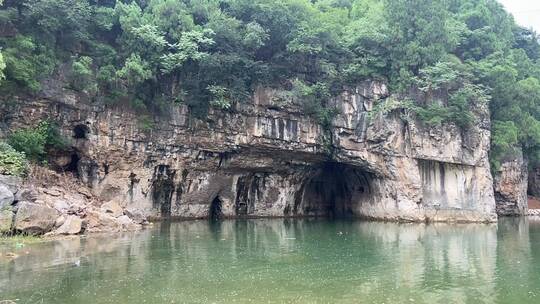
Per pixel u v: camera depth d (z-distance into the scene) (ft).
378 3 152.35
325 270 58.44
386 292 47.55
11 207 76.28
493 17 160.56
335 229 110.11
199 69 119.65
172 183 125.29
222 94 119.14
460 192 131.34
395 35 128.88
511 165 150.30
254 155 134.00
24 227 76.23
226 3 132.16
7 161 83.35
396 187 131.34
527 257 69.05
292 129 131.95
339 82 133.80
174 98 122.01
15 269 54.19
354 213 152.56
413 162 129.70
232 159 132.16
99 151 111.55
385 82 131.23
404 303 43.57
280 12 124.67
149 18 120.06
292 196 150.82
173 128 121.90
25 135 96.68
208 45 118.73
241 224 120.78
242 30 123.34
